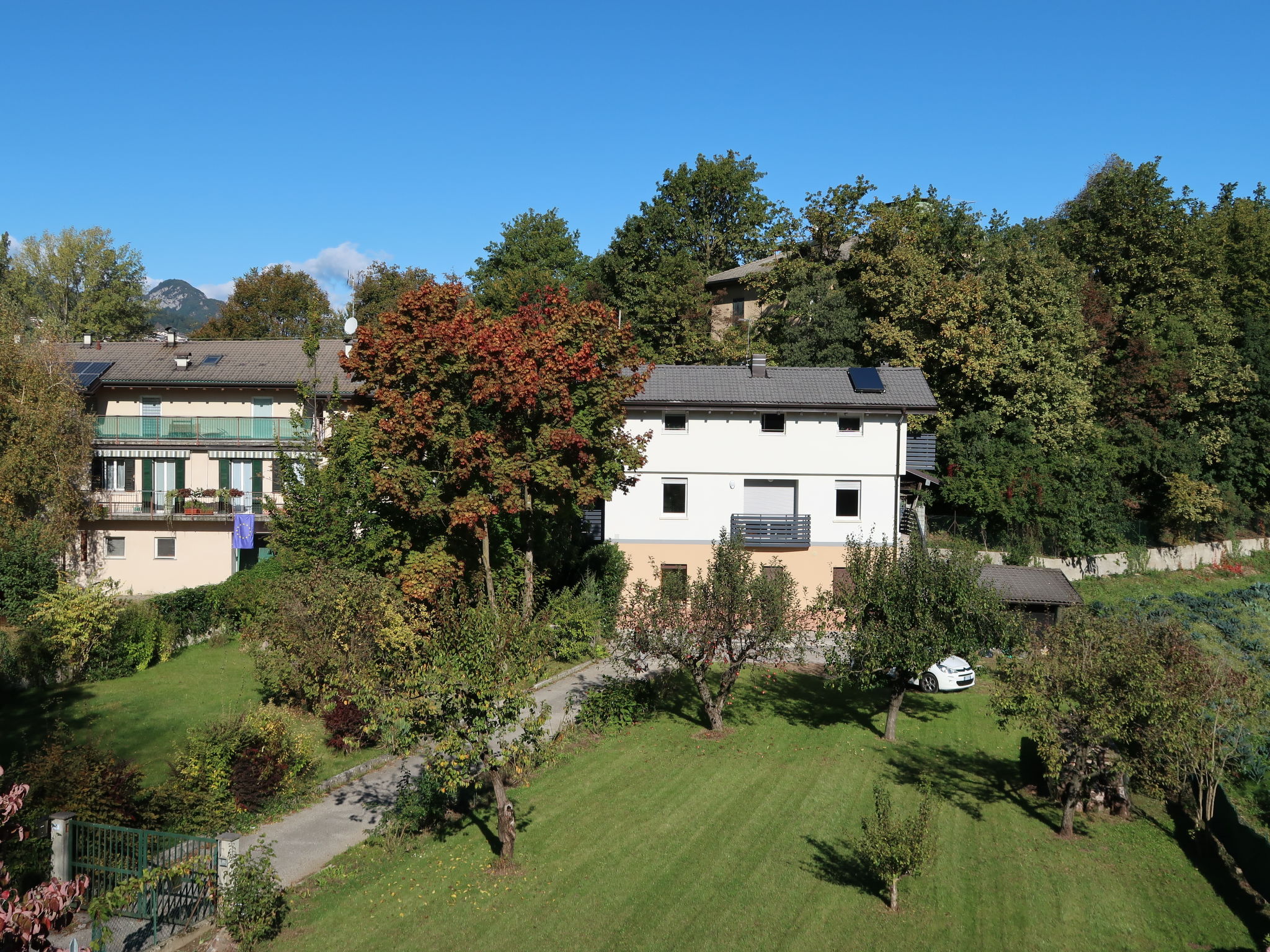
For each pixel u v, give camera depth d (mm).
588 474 30734
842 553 38250
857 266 53625
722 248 72500
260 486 41094
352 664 23547
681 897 16266
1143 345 56000
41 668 27984
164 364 42531
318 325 64125
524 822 19609
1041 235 67562
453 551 30438
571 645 28375
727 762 23812
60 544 36719
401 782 21828
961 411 50562
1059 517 47156
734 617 25891
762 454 38312
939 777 23156
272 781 20094
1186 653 19859
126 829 15484
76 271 67375
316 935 14750
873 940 15047
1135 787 20812
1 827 11961
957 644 24297
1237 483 59281
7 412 36531
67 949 14000
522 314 32125
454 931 14938
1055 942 15219
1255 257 69375
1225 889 17375
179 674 29828
